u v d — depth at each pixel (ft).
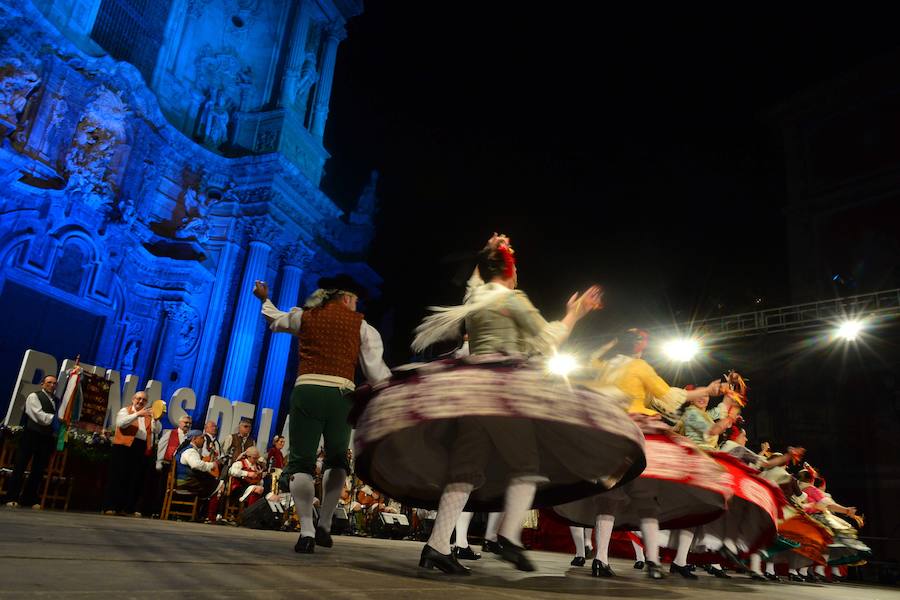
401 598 5.24
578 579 9.73
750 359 67.31
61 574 4.75
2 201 47.50
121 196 57.00
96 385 31.19
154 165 61.16
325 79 79.87
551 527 32.37
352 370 11.31
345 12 83.30
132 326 58.08
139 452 25.66
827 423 64.39
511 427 7.68
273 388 64.64
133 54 62.34
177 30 67.67
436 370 7.41
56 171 51.55
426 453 8.45
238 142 70.38
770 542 15.26
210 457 29.01
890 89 73.26
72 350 52.60
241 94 72.33
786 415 65.46
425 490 9.18
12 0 48.26
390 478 8.78
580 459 8.46
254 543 11.37
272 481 29.48
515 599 5.87
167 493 27.48
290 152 71.77
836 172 75.87
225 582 5.20
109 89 55.72
